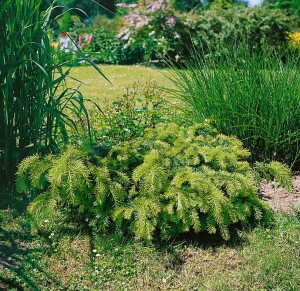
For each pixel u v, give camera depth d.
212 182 3.89
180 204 3.59
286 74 5.07
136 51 15.32
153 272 3.42
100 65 14.12
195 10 15.70
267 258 3.53
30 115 4.54
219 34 13.88
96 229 3.83
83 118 5.92
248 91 4.97
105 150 4.42
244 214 3.81
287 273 3.38
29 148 4.50
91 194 3.89
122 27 16.38
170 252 3.65
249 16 13.96
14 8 4.32
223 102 5.00
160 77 11.62
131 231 3.71
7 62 4.35
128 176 4.04
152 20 14.39
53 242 3.74
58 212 4.12
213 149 4.25
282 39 14.06
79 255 3.61
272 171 4.34
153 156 3.97
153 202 3.70
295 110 4.92
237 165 4.16
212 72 5.30
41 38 4.56
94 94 9.30
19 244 3.72
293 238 3.80
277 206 4.30
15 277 3.32
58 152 4.62
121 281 3.35
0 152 4.50
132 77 11.66
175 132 4.58
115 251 3.63
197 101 5.24
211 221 3.70
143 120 5.61
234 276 3.38
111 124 5.34
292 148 5.00
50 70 4.36
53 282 3.31
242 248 3.71
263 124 4.93
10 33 4.35
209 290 3.24
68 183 3.71
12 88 4.42
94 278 3.36
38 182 3.93
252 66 5.08
